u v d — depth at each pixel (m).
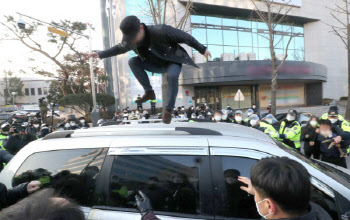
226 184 1.59
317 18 25.22
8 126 5.08
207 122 2.63
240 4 20.77
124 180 1.69
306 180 0.93
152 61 1.80
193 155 1.66
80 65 24.28
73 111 22.84
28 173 1.82
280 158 1.04
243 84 23.50
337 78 27.14
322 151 4.25
